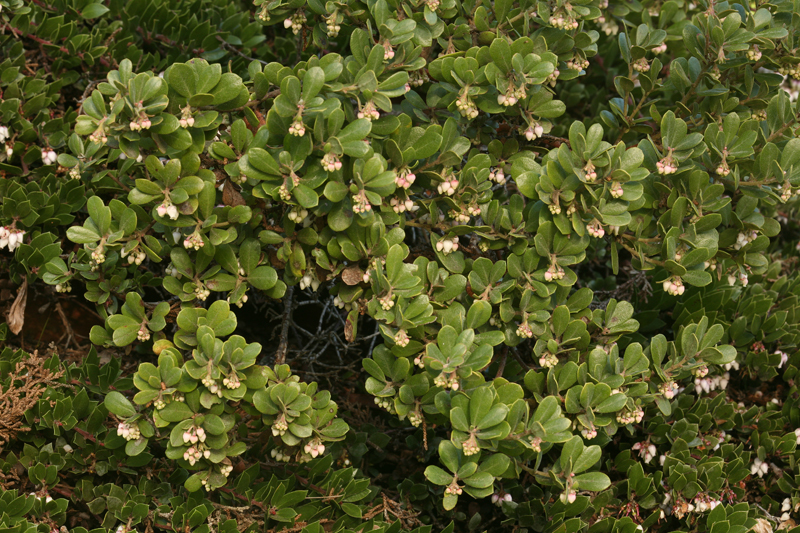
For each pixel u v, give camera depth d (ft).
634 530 3.88
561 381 3.75
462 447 3.57
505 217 3.73
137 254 3.65
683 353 3.79
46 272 3.95
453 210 3.76
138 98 3.52
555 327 3.75
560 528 3.87
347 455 4.09
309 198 3.57
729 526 3.92
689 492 3.97
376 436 4.14
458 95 3.71
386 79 3.65
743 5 3.93
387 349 3.71
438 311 3.72
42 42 4.14
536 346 3.76
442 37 3.84
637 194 3.65
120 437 3.80
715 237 3.77
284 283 3.76
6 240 3.94
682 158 3.74
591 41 3.83
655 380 3.90
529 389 3.80
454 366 3.55
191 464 3.60
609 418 3.71
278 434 3.63
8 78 4.05
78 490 3.84
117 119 3.55
